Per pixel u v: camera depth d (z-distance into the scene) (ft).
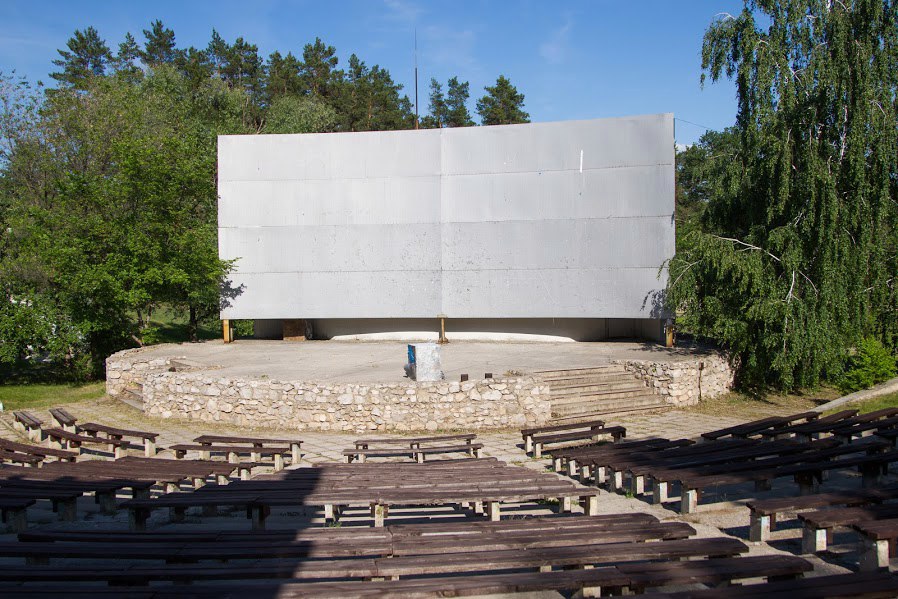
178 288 66.74
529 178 66.54
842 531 20.30
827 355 45.57
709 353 55.06
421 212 68.44
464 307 67.97
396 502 20.34
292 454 33.63
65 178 68.08
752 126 46.91
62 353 63.05
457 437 35.01
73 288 60.44
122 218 63.10
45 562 18.57
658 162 63.31
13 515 22.47
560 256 65.98
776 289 46.80
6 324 58.54
